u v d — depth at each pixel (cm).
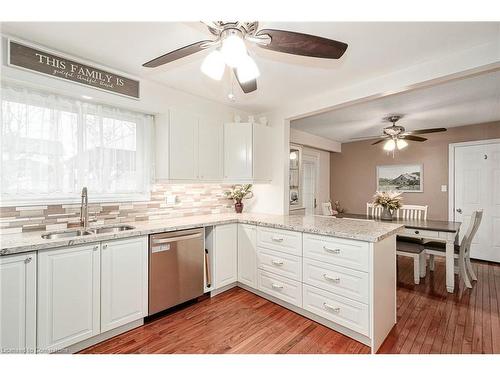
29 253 160
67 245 175
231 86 271
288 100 319
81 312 182
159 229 228
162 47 204
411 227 327
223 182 325
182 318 233
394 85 238
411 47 196
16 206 197
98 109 241
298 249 236
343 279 203
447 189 464
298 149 518
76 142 227
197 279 261
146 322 226
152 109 265
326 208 471
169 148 268
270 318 234
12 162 195
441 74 210
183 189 315
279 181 344
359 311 193
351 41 188
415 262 321
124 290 206
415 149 504
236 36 136
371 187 569
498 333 210
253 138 320
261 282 272
